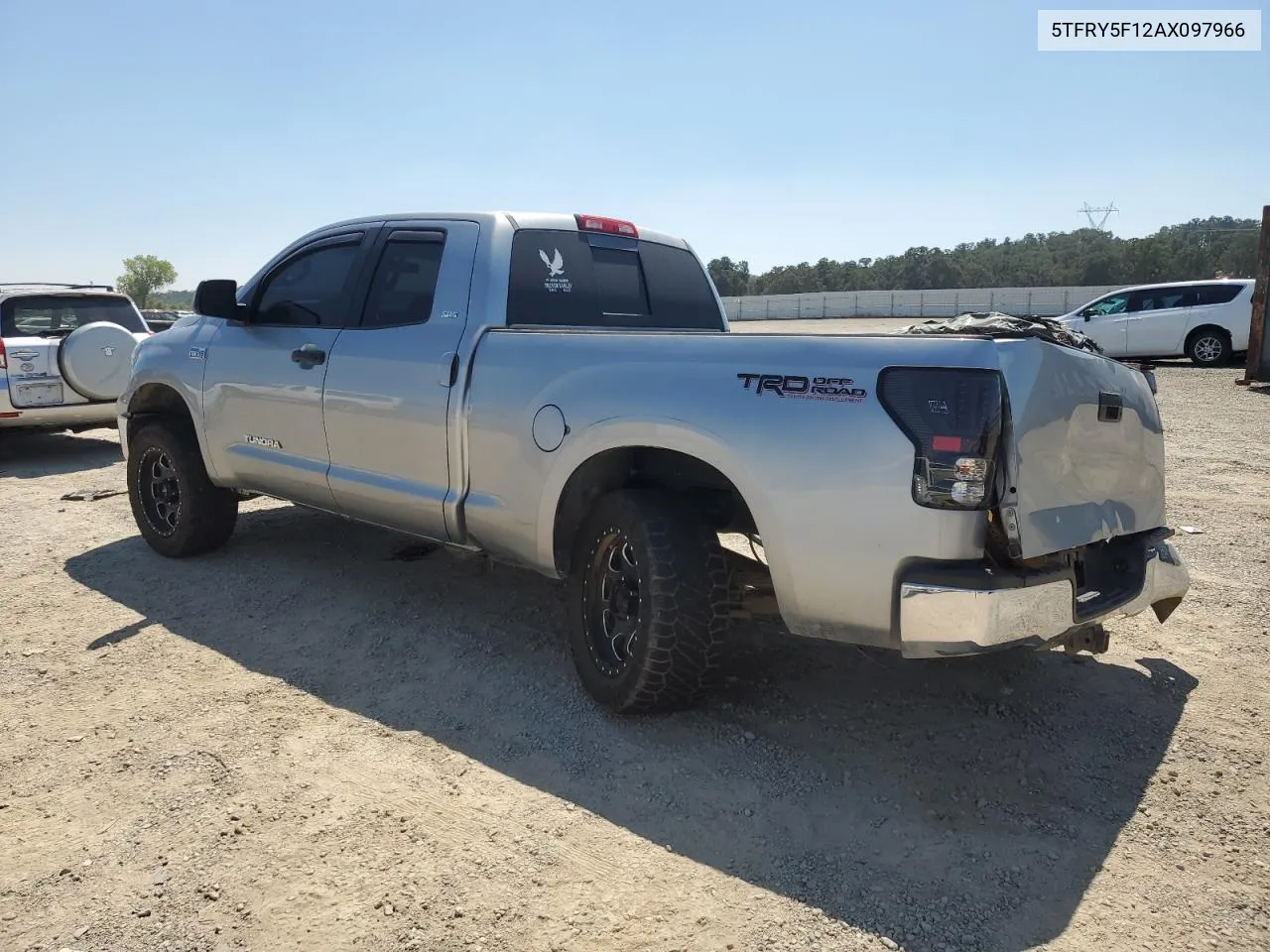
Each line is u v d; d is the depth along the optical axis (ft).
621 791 9.84
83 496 24.66
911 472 8.93
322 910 7.97
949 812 9.50
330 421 14.80
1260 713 11.82
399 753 10.67
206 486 17.56
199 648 13.75
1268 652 13.78
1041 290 197.77
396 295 14.43
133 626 14.64
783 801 9.66
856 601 9.38
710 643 10.67
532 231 14.08
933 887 8.32
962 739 11.05
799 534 9.54
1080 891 8.30
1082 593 10.57
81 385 29.45
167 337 18.31
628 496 11.09
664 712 11.32
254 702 11.96
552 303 14.07
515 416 12.17
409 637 14.05
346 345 14.65
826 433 9.37
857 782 10.03
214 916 7.91
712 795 9.76
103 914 7.95
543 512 11.94
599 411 11.11
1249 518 21.43
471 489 12.97
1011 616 8.77
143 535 18.49
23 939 7.66
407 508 13.78
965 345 8.92
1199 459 28.43
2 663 13.23
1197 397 43.78
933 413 8.86
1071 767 10.47
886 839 9.04
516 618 14.83
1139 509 11.53
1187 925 7.86
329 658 13.33
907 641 8.96
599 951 7.49
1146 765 10.56
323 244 15.90
